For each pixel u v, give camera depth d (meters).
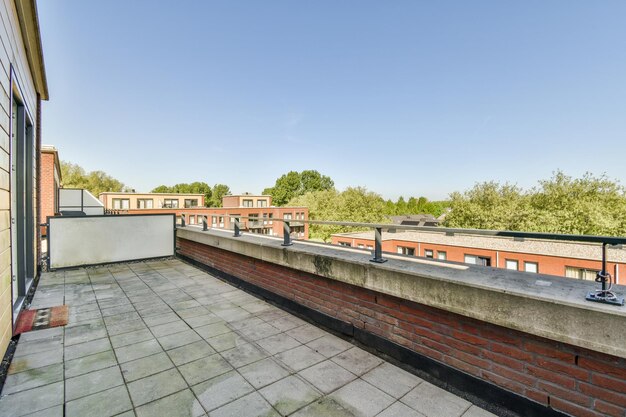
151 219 7.78
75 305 4.43
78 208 17.77
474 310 2.13
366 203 48.69
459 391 2.32
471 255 16.97
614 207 26.44
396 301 2.77
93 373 2.65
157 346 3.16
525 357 2.01
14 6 3.72
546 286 2.03
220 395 2.33
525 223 29.62
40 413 2.13
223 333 3.46
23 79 4.60
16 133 4.51
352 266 3.05
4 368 2.73
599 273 1.77
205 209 38.56
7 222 3.23
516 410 2.04
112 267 7.00
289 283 4.12
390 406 2.20
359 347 3.11
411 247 20.45
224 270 5.79
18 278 4.49
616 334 1.57
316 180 74.50
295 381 2.52
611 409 1.69
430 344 2.51
